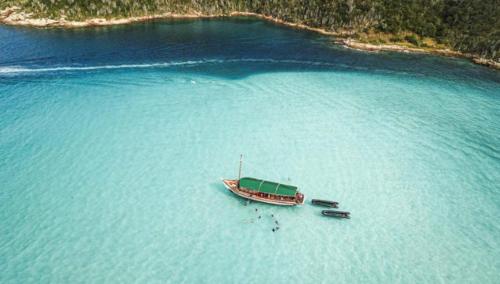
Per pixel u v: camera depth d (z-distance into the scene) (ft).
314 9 595.88
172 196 206.28
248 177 215.51
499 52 457.27
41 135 253.85
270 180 220.84
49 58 390.63
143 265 165.78
